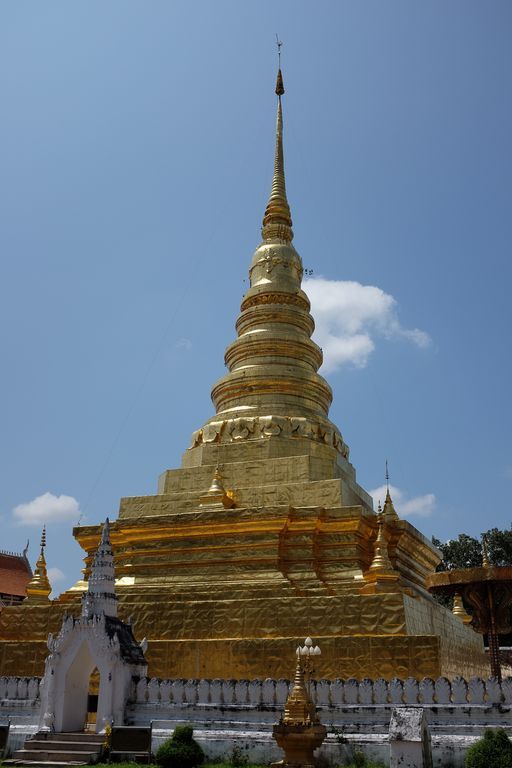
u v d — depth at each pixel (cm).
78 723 2603
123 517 3559
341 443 3844
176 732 2248
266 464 3488
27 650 3034
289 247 4475
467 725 2164
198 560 3234
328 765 2198
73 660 2578
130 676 2588
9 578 8012
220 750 2317
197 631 2925
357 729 2262
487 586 3234
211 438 3734
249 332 4138
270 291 4253
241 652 2773
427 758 1872
